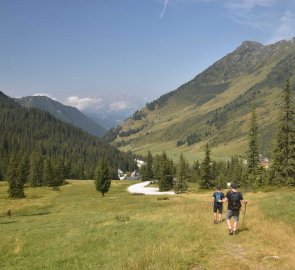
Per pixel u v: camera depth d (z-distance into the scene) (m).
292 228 21.44
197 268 15.31
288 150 65.81
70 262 18.94
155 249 17.97
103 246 21.69
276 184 67.12
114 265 16.50
